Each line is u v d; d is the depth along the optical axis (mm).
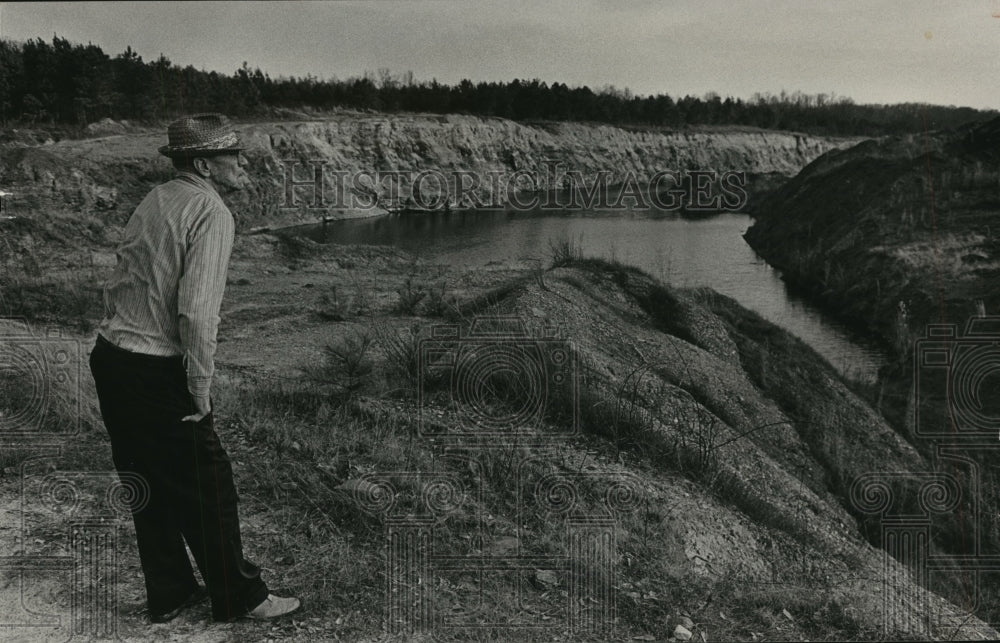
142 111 28906
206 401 2668
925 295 13867
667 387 6957
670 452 5457
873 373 11844
